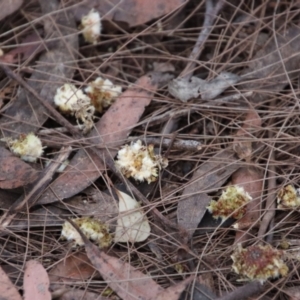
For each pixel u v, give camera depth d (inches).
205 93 34.2
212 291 31.1
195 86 34.3
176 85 34.3
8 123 33.9
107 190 32.9
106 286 31.3
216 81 34.4
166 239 31.8
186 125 34.2
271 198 32.4
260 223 32.1
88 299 31.0
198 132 34.1
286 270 30.7
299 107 33.9
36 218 32.4
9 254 32.0
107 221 32.0
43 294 30.6
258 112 34.0
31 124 33.9
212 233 32.1
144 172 32.4
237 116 34.0
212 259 31.6
